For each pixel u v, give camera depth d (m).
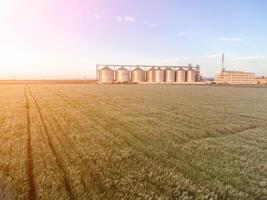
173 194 5.52
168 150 9.25
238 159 8.48
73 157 7.96
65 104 24.34
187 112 20.75
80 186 5.72
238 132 13.32
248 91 62.62
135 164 7.49
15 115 16.59
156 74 130.75
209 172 7.11
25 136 10.67
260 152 9.41
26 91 45.59
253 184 6.39
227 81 152.50
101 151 8.75
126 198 5.22
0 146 9.00
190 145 10.16
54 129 12.39
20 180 5.96
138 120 15.93
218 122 16.23
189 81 137.88
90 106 23.14
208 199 5.41
